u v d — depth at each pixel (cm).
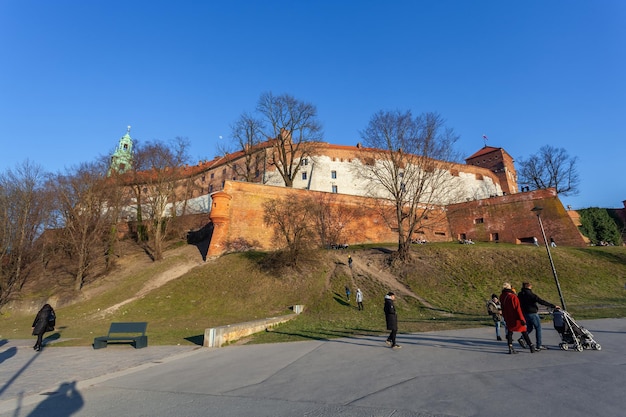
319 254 3512
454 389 609
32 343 1608
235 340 1507
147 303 2705
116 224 4025
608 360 772
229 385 741
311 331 1656
